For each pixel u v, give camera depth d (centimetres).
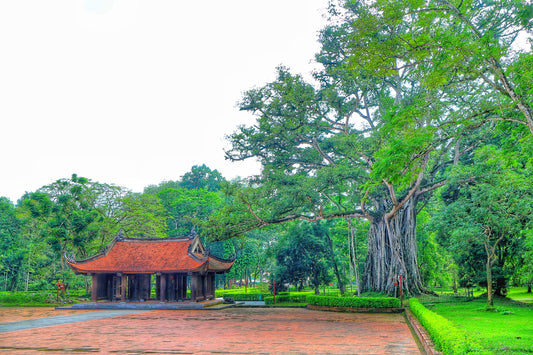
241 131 3844
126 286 3681
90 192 4869
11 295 3984
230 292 5094
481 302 3139
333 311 3181
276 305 3719
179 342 1658
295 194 3150
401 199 3522
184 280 3666
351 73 3098
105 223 4800
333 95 3209
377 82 3312
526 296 4853
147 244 3812
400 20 1535
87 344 1636
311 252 4619
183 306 3400
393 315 2816
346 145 3112
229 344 1596
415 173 1730
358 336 1795
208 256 3459
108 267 3559
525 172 2388
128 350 1492
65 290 4178
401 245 3525
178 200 7131
